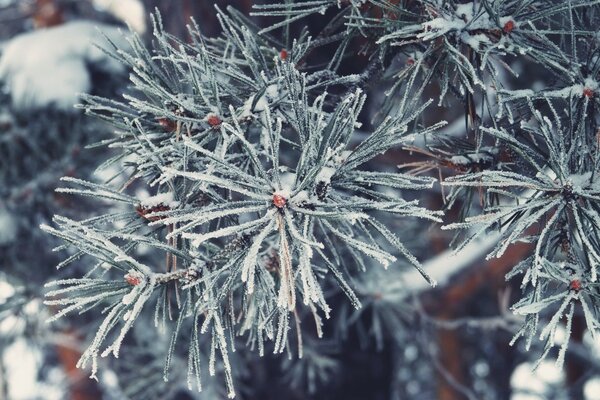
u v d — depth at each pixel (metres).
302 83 0.46
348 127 0.45
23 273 0.93
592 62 0.50
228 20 0.49
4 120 0.91
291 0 0.51
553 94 0.48
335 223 0.50
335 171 0.45
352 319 0.87
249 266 0.41
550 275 0.44
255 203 0.43
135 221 0.48
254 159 0.43
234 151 0.49
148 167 0.48
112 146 0.48
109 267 0.46
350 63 0.68
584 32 0.49
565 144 0.48
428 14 0.49
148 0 0.85
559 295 0.44
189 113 0.48
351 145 0.78
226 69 0.48
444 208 0.52
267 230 0.42
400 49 0.53
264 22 0.81
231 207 0.43
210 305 0.44
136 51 0.49
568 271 0.45
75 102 0.91
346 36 0.52
